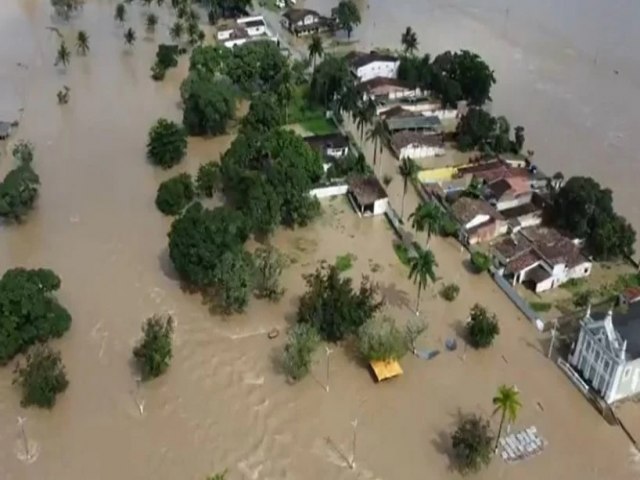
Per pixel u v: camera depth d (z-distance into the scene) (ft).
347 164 540.11
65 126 611.88
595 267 460.96
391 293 437.58
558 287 443.73
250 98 642.63
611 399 365.40
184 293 439.63
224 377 385.50
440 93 634.43
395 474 337.11
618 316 378.12
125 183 541.34
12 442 352.49
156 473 338.13
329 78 608.19
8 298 385.70
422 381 382.42
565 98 649.61
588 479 335.67
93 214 507.71
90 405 370.94
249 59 645.10
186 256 421.59
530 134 596.70
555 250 446.60
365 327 384.88
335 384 380.78
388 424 360.28
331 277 408.26
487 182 512.22
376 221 504.02
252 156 513.45
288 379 383.45
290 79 636.89
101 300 433.48
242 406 370.12
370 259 467.11
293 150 512.22
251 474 337.72
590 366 372.99
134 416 365.61
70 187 535.19
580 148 579.48
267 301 431.84
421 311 424.05
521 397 373.40
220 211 437.58
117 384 381.81
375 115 600.39
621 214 504.02
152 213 508.94
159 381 383.45
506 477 336.49
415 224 460.96
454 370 388.98
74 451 348.38
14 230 492.13
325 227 497.05
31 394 364.99
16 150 549.54
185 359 395.96
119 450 349.00
